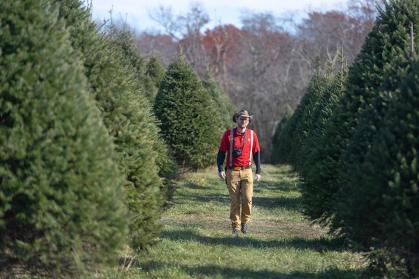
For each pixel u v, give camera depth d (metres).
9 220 10.10
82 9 13.57
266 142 106.88
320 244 17.58
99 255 10.48
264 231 20.25
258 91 110.19
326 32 107.62
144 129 13.55
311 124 32.06
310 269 13.92
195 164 34.91
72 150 9.93
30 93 9.86
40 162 9.70
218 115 41.94
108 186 10.33
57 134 9.88
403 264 12.17
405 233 10.81
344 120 16.95
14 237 10.35
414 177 10.57
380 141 11.37
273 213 24.41
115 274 12.42
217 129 35.94
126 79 13.96
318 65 48.06
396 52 16.03
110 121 12.82
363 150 12.80
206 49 126.38
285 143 55.88
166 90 34.06
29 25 10.26
